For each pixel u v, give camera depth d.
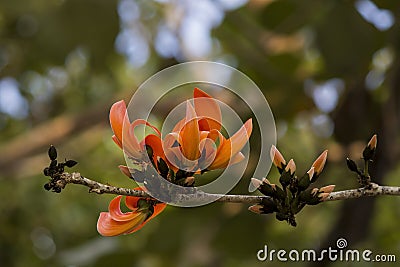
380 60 2.16
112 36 2.09
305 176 1.09
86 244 2.16
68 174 1.04
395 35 1.95
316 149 2.10
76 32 2.07
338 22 1.92
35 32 2.10
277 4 2.11
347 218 1.96
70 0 2.06
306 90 2.12
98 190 1.05
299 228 2.29
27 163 2.22
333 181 2.04
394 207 2.30
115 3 2.08
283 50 2.23
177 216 2.08
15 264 2.32
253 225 2.07
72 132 2.19
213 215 2.08
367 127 2.02
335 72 1.94
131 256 2.08
